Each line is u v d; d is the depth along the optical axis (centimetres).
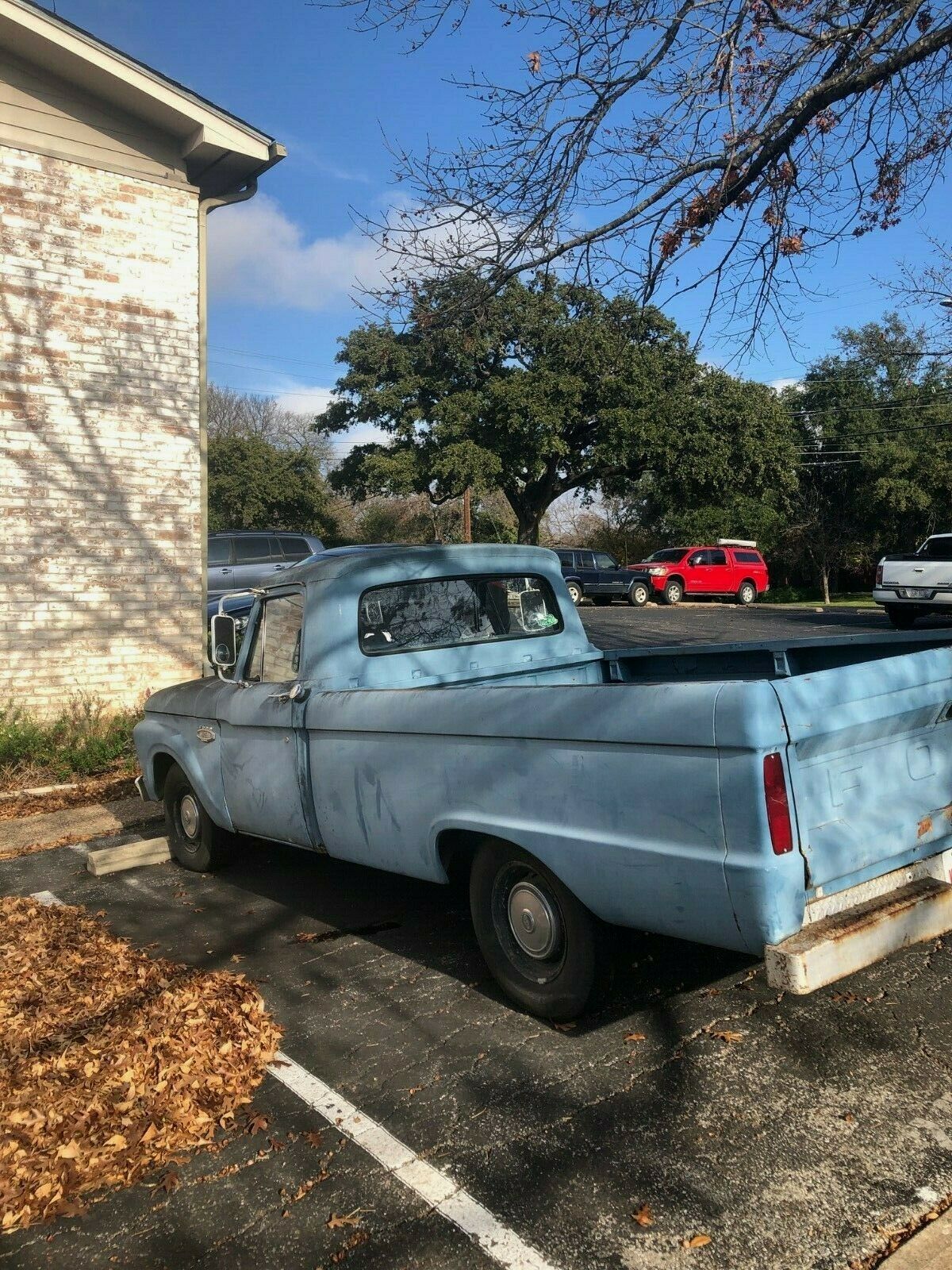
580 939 356
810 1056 349
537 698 346
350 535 5231
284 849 678
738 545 3394
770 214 621
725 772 289
